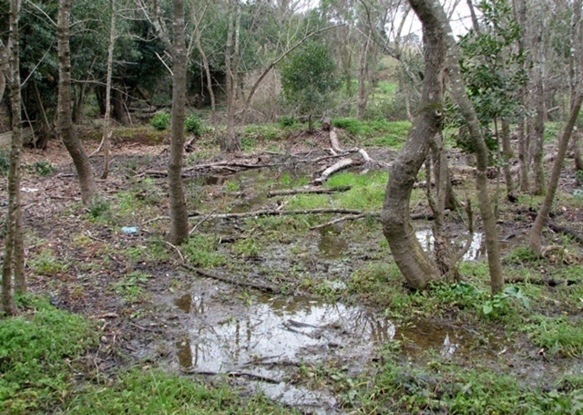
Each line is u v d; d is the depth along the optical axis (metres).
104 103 21.19
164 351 4.36
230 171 14.16
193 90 24.97
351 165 14.30
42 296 5.04
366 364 4.14
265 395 3.71
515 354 4.22
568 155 13.41
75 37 14.73
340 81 19.62
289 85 18.81
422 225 8.22
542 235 7.19
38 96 15.12
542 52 8.73
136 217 8.41
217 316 5.10
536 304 5.02
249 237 7.48
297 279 5.99
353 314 5.14
